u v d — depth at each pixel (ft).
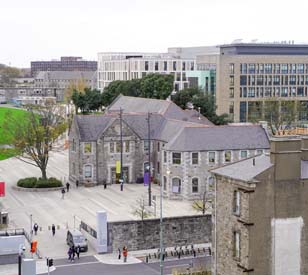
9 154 530.68
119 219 315.37
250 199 179.83
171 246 281.33
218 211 197.26
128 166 437.58
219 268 197.16
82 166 428.15
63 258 268.00
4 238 262.06
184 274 235.61
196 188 382.22
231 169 195.42
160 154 428.15
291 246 184.34
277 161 181.47
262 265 181.98
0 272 248.32
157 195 391.65
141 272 248.73
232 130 398.83
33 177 437.17
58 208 360.69
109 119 441.68
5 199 387.75
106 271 250.57
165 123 438.81
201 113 605.31
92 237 290.56
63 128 462.60
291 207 183.62
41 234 304.50
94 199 384.27
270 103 640.99
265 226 181.57
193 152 380.58
